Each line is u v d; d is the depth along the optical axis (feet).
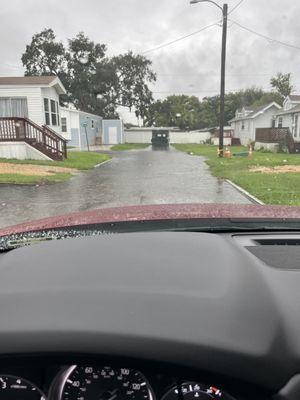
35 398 2.81
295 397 2.53
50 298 3.00
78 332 2.68
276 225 5.34
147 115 201.77
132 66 188.96
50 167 50.57
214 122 250.16
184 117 242.37
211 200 28.02
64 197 29.71
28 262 3.67
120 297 2.98
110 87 185.98
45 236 5.10
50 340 2.66
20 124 58.75
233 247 4.11
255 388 2.57
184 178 40.91
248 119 131.95
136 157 77.05
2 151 57.26
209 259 3.64
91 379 2.75
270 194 29.14
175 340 2.62
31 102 67.82
